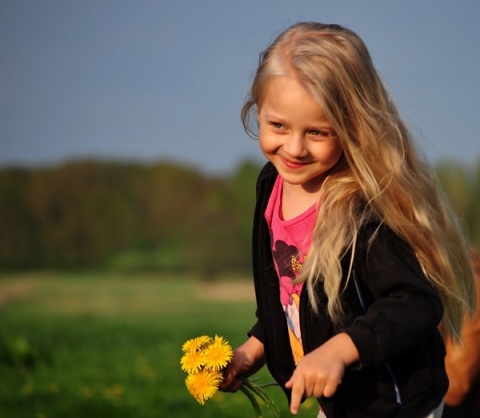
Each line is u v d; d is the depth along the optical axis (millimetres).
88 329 17250
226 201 42812
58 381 9891
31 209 43594
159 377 9938
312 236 3271
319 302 3268
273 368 3635
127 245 43500
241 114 3553
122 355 12250
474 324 5004
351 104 3240
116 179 44562
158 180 44406
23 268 42969
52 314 23875
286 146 3201
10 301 28797
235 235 39094
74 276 39906
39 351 12180
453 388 5094
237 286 35656
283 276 3482
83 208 43906
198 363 3506
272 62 3234
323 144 3195
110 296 31000
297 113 3154
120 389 9102
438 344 3410
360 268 3189
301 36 3291
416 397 3266
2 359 11195
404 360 3273
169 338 14875
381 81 3381
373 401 3260
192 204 43969
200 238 39125
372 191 3223
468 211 34062
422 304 3068
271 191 3574
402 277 3096
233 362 3703
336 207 3238
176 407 8148
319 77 3156
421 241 3277
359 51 3309
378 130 3281
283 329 3574
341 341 3000
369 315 3057
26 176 43938
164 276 39906
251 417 7246
